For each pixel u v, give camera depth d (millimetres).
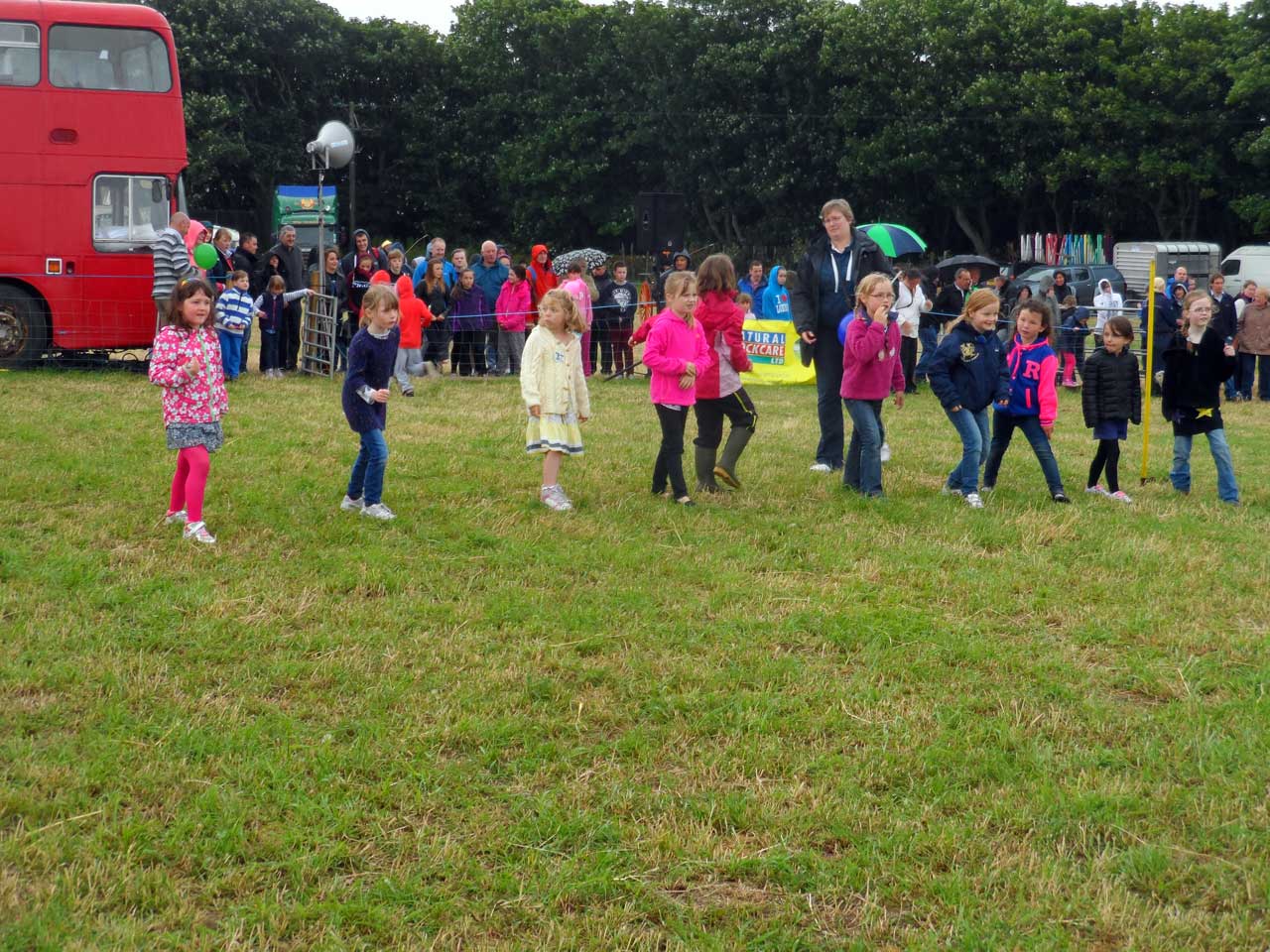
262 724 5059
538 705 5379
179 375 7512
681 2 49750
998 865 4133
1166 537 8578
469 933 3752
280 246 17188
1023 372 9672
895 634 6383
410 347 15758
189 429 7645
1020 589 7246
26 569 6883
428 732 5023
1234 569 7746
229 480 9320
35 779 4484
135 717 5074
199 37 49625
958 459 11766
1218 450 10312
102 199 16203
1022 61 45594
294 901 3852
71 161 16016
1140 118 44125
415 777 4660
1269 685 5727
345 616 6410
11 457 9750
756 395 17406
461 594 6852
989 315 9281
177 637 6012
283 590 6754
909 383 17828
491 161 55875
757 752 4949
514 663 5824
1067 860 4199
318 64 53500
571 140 52344
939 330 18688
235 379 16047
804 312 10438
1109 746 5109
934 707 5445
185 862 4043
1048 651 6227
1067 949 3691
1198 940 3725
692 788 4668
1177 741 5078
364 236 16922
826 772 4797
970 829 4379
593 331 18266
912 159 45219
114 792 4422
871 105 46906
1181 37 45469
